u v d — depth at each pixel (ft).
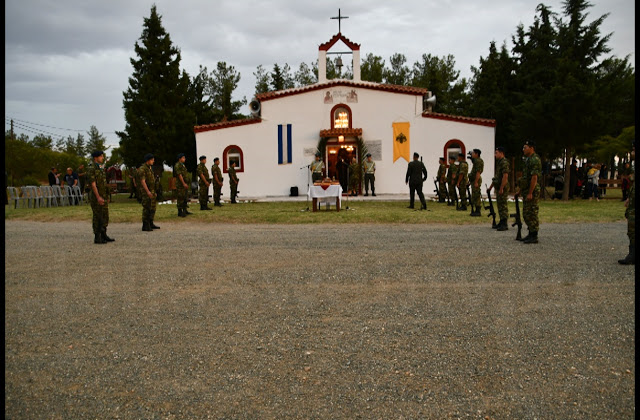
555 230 37.35
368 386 11.68
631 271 22.43
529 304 17.53
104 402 11.10
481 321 15.83
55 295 19.58
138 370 12.66
